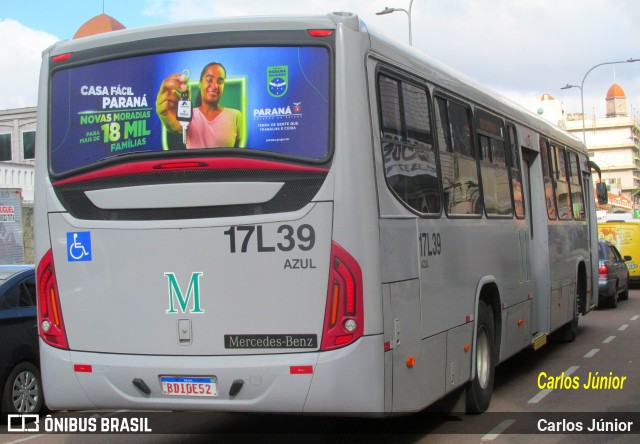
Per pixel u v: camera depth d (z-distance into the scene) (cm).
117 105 589
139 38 589
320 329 534
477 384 774
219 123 559
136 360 572
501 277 862
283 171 544
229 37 564
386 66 596
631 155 14250
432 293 643
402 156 607
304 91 548
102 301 584
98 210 589
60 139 606
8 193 2127
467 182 764
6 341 845
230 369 545
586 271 1414
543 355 1225
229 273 552
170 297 566
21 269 929
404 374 578
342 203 534
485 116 848
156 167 569
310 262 537
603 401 879
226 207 555
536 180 1090
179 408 562
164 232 567
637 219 3078
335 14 556
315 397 532
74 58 609
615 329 1574
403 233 591
